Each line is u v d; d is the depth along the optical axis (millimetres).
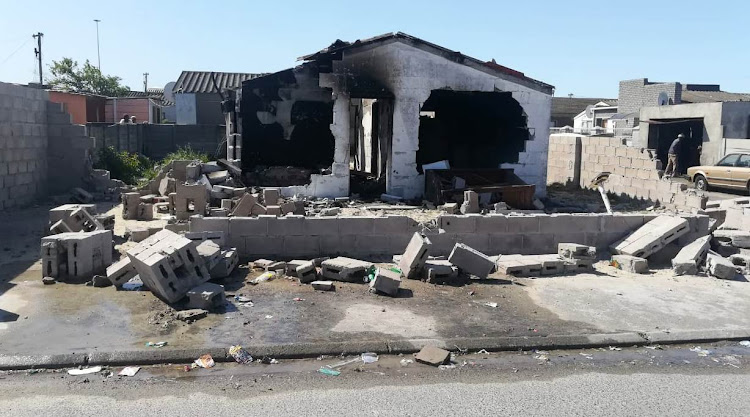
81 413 4684
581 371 5758
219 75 34594
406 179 16641
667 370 5828
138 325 6473
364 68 16156
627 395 5234
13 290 7586
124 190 16625
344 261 8586
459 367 5773
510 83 16984
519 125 17812
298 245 9320
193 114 32750
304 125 17688
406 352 6078
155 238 7773
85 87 53906
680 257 9469
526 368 5801
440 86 16547
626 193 17922
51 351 5730
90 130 20328
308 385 5297
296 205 12953
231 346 5949
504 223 9906
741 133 26078
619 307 7574
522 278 8844
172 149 27625
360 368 5688
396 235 9594
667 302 7809
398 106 16359
